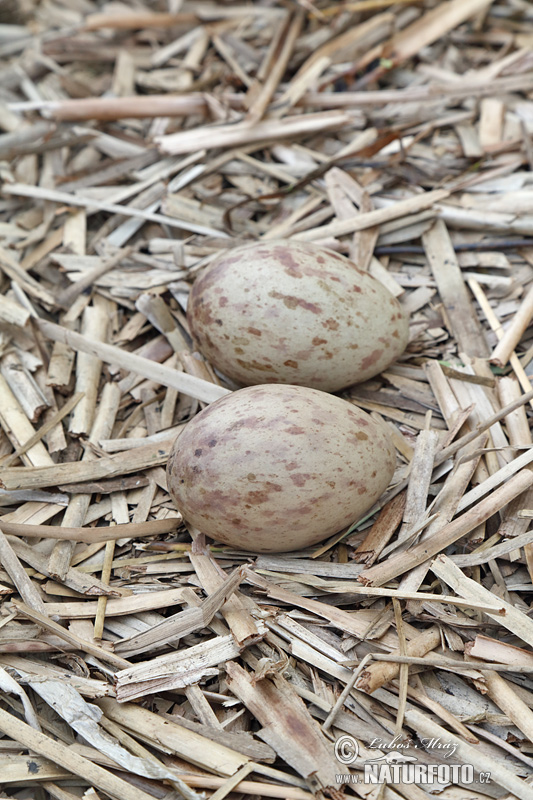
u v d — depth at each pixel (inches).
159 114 29.8
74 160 29.7
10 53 33.0
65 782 20.8
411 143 28.1
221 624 21.7
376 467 21.8
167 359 25.6
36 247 27.8
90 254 27.6
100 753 20.8
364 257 26.4
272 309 22.9
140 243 27.5
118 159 29.1
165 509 23.3
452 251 26.4
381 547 22.1
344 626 21.4
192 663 21.3
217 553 22.5
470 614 21.6
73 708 21.0
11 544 22.7
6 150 29.2
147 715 21.1
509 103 29.3
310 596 22.0
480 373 24.5
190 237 27.3
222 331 23.3
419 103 29.4
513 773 20.5
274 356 23.1
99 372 25.3
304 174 28.5
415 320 25.7
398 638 21.4
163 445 24.0
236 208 28.0
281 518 21.3
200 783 20.4
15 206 28.7
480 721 20.9
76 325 26.1
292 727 20.7
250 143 29.1
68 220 28.1
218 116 29.6
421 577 21.8
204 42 32.2
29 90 31.4
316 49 31.1
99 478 23.6
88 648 21.5
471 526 22.0
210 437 21.6
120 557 22.9
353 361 23.3
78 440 24.5
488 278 25.9
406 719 20.8
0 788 20.8
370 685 20.7
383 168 28.2
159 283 26.5
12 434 24.2
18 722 21.0
